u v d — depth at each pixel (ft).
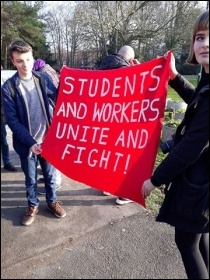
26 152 9.38
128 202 11.19
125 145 8.04
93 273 7.80
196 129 4.99
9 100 8.76
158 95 7.62
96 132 8.55
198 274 5.87
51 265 8.12
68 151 8.91
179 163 5.11
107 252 8.57
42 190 12.22
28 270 7.93
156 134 7.63
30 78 9.05
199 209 5.27
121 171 8.11
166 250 8.64
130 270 7.91
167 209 5.76
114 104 8.30
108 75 8.52
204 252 6.36
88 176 8.58
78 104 8.86
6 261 8.16
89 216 10.37
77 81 8.94
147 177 7.70
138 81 7.96
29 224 9.82
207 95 4.97
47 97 9.39
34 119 9.27
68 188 12.39
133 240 9.08
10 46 8.63
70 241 9.06
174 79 7.48
